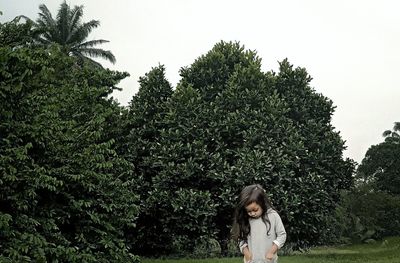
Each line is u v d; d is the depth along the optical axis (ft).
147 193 69.21
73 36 128.36
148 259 65.10
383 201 157.38
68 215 31.24
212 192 69.00
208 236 66.80
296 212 66.95
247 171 63.93
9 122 26.94
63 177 30.73
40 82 32.73
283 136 70.54
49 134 29.63
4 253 26.27
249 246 17.15
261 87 72.64
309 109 78.79
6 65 26.68
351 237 145.18
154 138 73.26
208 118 69.36
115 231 36.78
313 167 73.15
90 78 55.47
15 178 25.55
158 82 77.36
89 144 34.27
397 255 71.97
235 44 79.82
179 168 65.82
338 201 80.18
